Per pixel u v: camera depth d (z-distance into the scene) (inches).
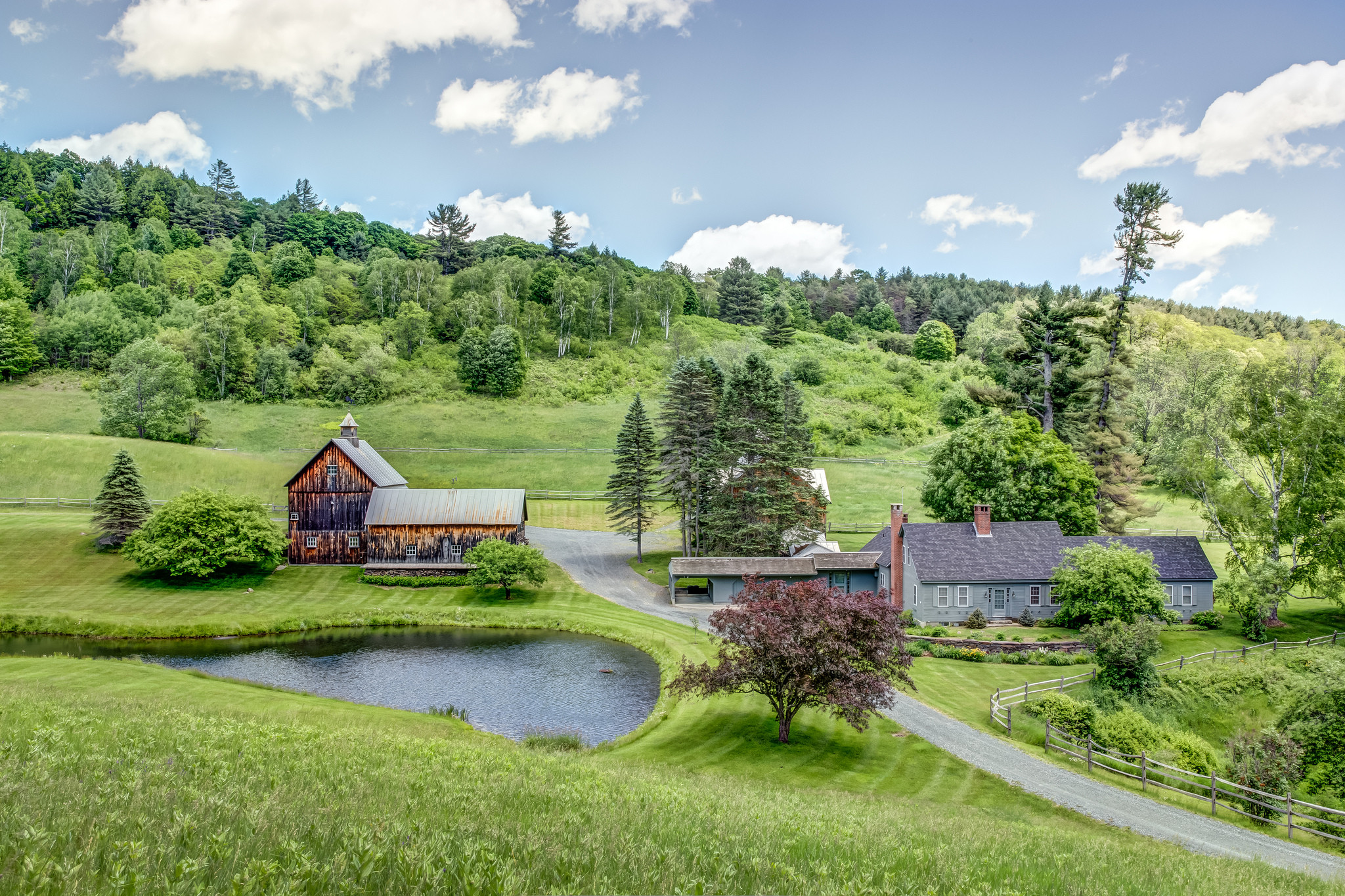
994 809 1018.7
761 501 2645.2
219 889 245.9
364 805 406.3
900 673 1342.3
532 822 405.1
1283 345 5319.9
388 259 6791.3
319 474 2783.0
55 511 3034.0
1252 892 544.1
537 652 1972.2
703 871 345.1
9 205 6501.0
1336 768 1223.5
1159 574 2172.7
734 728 1390.3
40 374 4815.5
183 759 539.2
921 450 4653.1
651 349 6422.2
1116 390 2940.5
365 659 1898.4
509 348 5329.7
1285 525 2118.6
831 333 7854.3
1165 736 1327.5
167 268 6412.4
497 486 3875.5
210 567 2487.7
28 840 260.2
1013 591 2201.0
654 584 2640.3
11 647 1955.0
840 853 442.9
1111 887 474.0
